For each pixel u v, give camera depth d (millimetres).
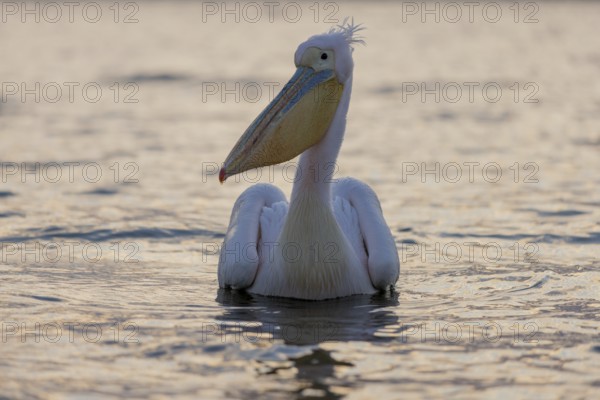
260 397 7445
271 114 10203
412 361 8414
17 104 29016
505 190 17609
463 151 22172
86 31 54938
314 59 10289
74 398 7406
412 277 11836
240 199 11766
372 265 10828
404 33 56656
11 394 7477
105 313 9977
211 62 40719
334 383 7797
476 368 8227
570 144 22938
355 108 29625
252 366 8227
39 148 21719
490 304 10500
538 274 11836
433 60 42781
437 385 7773
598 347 8836
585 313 10062
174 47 46906
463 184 18266
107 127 25234
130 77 35969
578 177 18781
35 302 10375
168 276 11820
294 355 8555
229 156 10109
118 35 52969
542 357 8539
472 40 52625
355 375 8008
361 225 11383
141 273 11945
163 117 27344
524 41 52188
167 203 16281
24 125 25094
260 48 46938
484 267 12305
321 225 10438
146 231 14211
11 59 40406
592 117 27531
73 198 16422
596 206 16047
